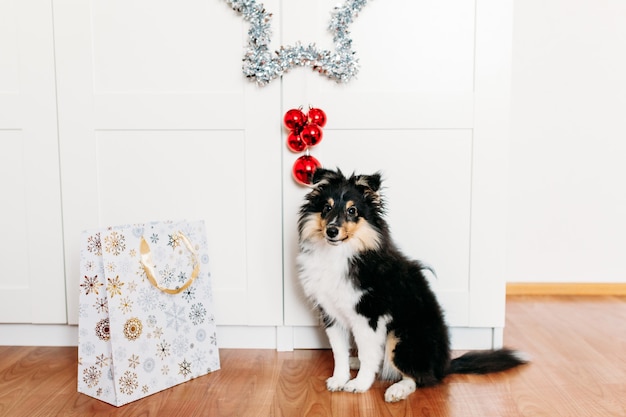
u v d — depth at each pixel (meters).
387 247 1.65
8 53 1.89
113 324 1.51
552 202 2.71
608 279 2.70
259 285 1.94
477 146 1.87
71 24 1.86
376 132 1.88
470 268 1.91
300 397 1.58
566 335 2.12
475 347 1.97
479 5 1.82
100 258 1.52
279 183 1.90
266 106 1.87
